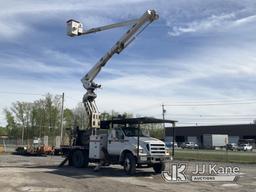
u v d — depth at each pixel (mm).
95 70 27891
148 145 22547
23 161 32844
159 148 22891
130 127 24125
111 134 24422
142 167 23766
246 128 117375
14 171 22547
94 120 26812
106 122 25859
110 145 24312
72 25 26766
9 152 50000
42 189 16172
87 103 27562
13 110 85000
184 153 58594
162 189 17031
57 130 80500
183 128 131375
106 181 19172
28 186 16844
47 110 81562
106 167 27000
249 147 94250
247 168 30312
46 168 25625
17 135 84812
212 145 100938
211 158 43688
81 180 19359
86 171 24109
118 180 19703
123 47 26641
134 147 22578
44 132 80688
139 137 22938
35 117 82688
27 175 20625
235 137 119312
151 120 23125
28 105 84562
